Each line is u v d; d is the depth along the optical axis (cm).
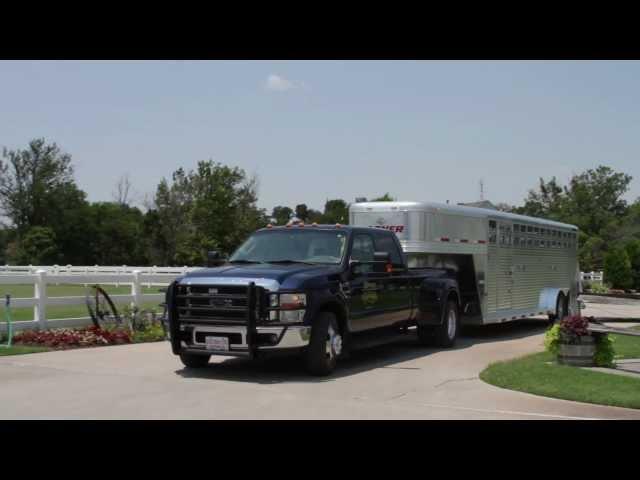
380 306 1173
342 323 1061
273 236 1152
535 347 1462
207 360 1059
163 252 7000
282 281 970
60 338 1279
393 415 747
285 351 963
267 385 923
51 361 1091
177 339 1002
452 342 1427
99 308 1507
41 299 1409
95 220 8306
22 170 8294
